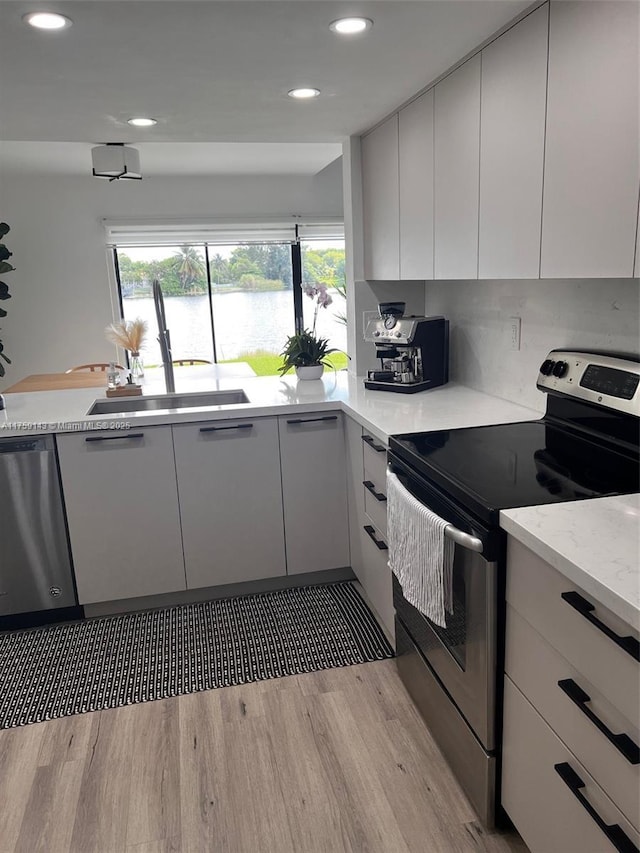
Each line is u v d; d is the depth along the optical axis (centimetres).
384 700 207
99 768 183
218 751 188
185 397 295
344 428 265
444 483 156
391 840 156
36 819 166
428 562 158
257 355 600
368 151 295
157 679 223
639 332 172
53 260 541
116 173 394
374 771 178
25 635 255
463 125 202
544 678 125
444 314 300
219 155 450
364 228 312
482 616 142
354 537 267
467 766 162
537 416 220
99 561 256
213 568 267
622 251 136
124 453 246
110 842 159
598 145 141
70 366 560
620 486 147
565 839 123
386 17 164
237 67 197
